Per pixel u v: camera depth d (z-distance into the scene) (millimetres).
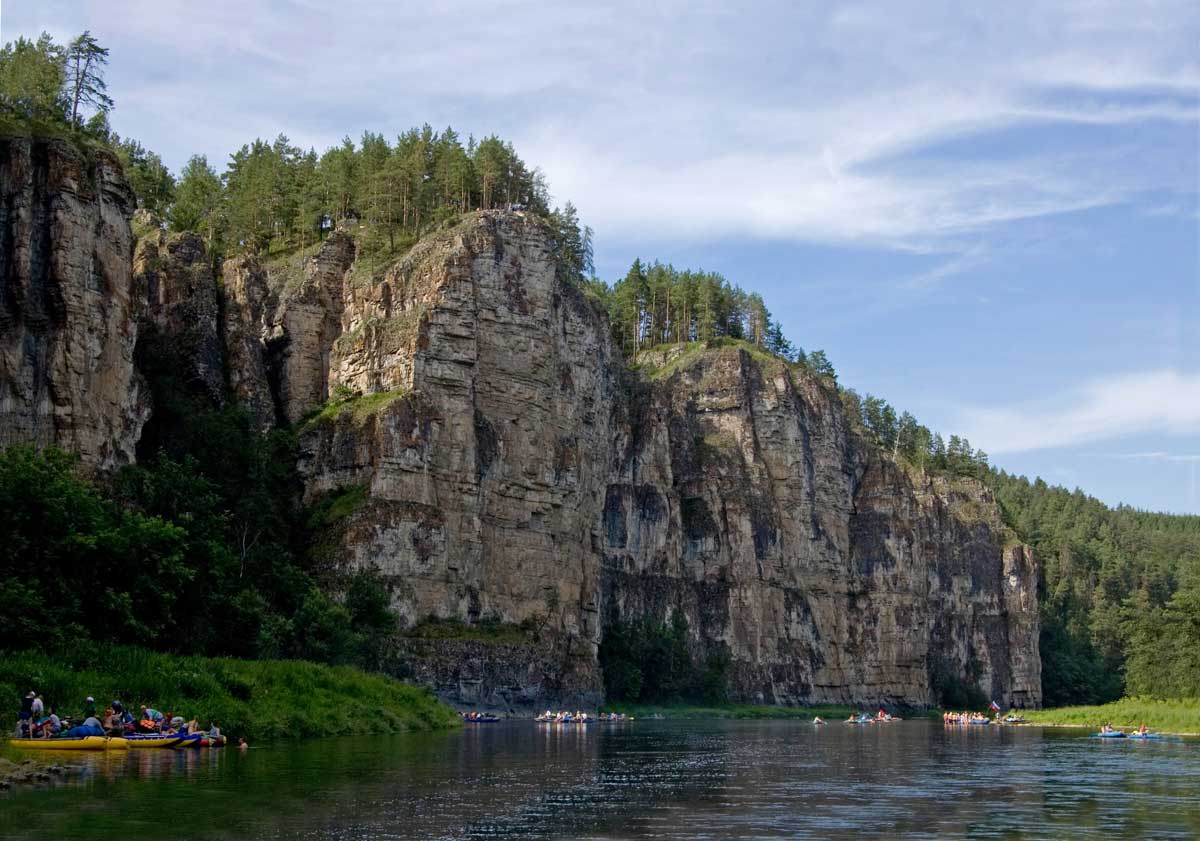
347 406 142375
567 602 156750
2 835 37031
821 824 44812
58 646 69188
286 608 107812
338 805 45406
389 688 97250
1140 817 49125
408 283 151125
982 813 49656
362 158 180625
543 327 160375
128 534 79938
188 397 135500
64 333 99750
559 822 43531
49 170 101375
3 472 75438
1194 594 178750
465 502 143125
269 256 169750
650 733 112375
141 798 44844
